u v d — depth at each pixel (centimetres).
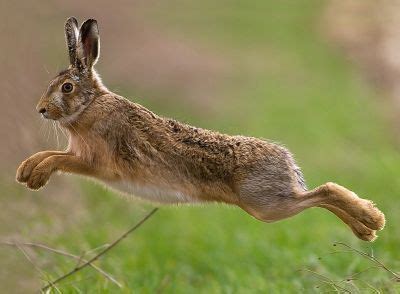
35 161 1380
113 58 4512
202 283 1908
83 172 1399
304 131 3572
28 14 3609
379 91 4181
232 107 4175
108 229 2189
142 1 5759
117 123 1384
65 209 2238
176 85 4375
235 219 2447
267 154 1369
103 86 1423
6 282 1656
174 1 6125
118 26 5028
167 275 1914
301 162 3050
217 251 2108
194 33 5628
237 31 5884
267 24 6141
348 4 6419
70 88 1391
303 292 1627
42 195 2233
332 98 4231
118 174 1397
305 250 2000
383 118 3638
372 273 1717
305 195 1359
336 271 1817
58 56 3469
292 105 4147
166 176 1384
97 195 2464
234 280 1856
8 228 1933
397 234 1962
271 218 1373
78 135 1395
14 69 2695
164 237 2231
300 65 5134
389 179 2586
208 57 5112
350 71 4878
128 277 1850
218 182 1375
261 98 4369
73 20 1425
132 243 2155
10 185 2158
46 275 1586
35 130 2295
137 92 4138
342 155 3100
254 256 2016
